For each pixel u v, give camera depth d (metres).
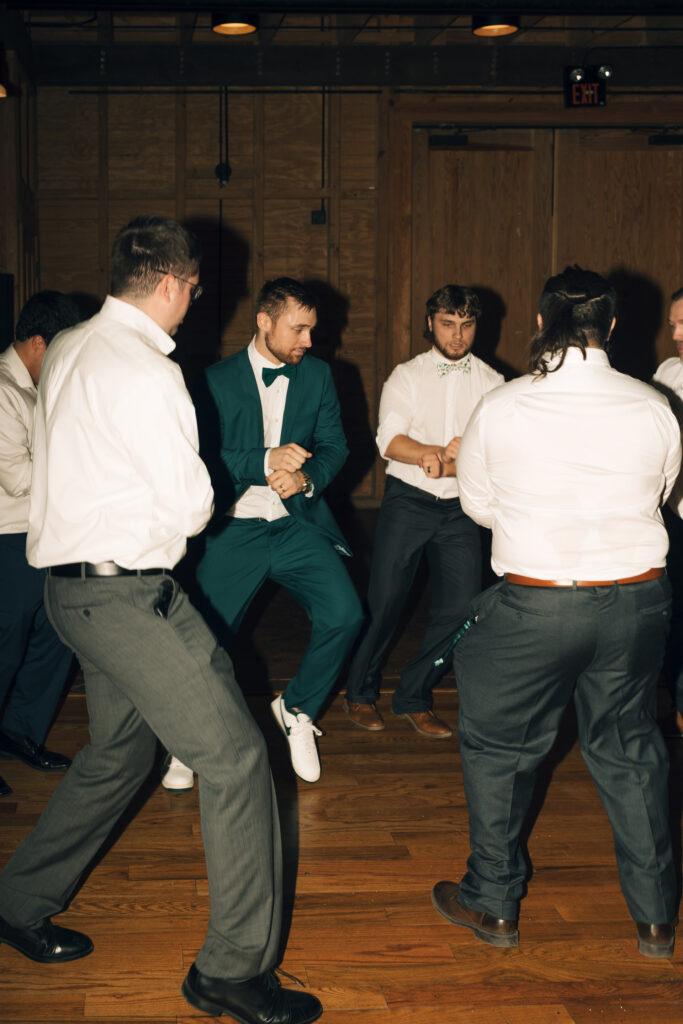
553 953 2.24
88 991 2.05
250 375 2.95
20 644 2.96
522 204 8.02
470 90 7.80
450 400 3.37
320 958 2.20
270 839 1.94
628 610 2.02
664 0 5.92
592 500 2.01
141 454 1.84
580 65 7.39
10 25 6.20
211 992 1.94
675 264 8.16
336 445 3.11
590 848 2.72
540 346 2.05
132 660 1.87
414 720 3.56
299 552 3.01
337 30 7.47
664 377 2.96
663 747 2.20
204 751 1.88
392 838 2.76
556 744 3.44
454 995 2.08
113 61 7.24
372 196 7.91
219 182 7.81
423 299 8.05
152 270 1.91
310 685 3.07
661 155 8.05
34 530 2.01
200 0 5.68
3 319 5.78
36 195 7.60
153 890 2.46
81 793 2.03
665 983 2.13
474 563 3.38
